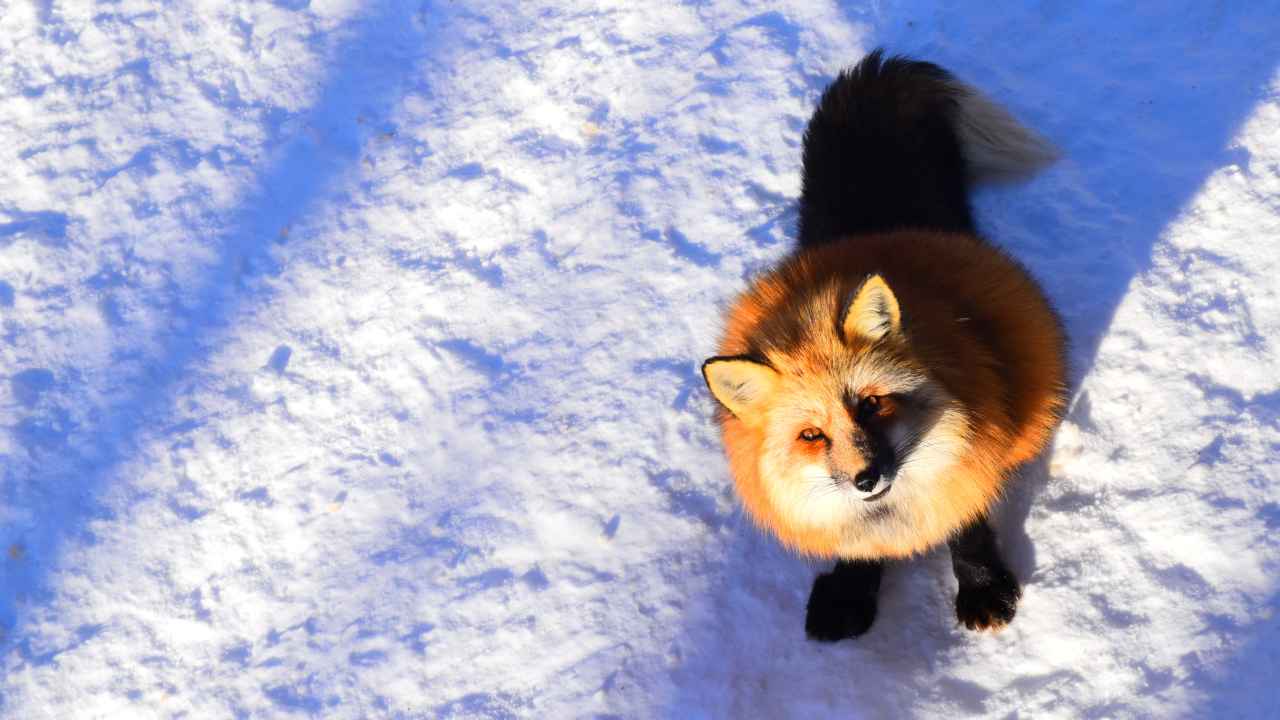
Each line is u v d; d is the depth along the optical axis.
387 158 6.43
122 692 4.95
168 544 5.32
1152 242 4.65
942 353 3.26
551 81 6.43
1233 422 4.07
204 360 5.91
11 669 5.09
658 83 6.18
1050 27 5.59
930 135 4.83
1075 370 4.42
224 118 6.87
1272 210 4.51
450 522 5.05
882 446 3.16
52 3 7.57
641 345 5.30
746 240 5.45
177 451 5.60
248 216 6.41
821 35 6.05
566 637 4.57
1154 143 4.95
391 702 4.64
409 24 6.98
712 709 4.22
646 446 4.96
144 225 6.49
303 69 6.96
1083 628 3.86
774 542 4.50
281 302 6.02
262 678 4.84
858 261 3.68
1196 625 3.71
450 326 5.69
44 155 6.92
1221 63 5.06
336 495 5.28
